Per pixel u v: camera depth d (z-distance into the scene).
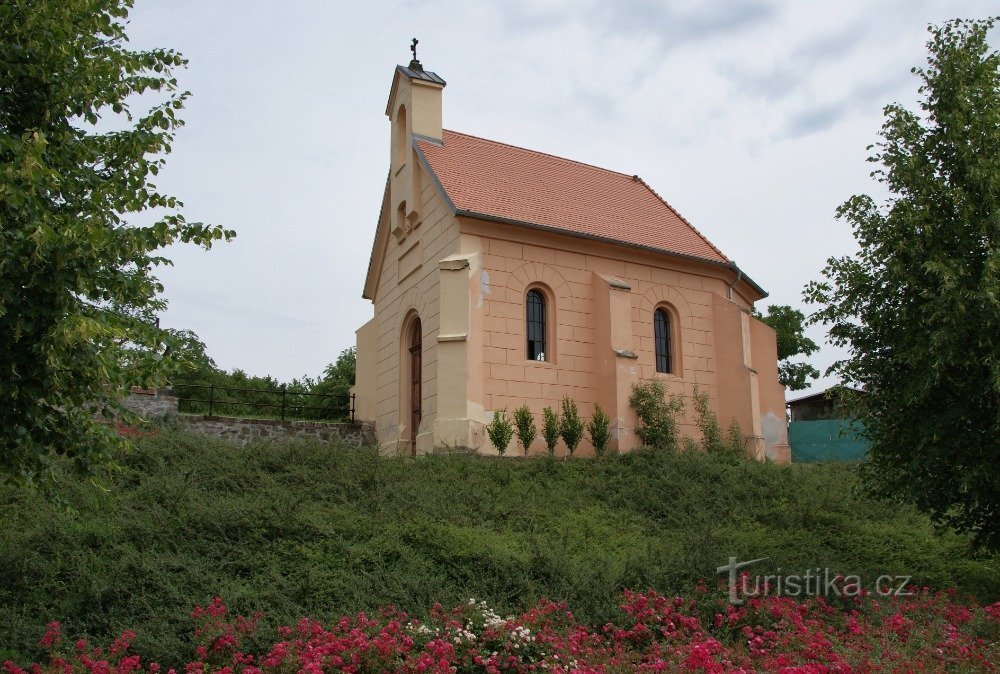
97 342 8.90
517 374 23.67
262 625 9.87
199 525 12.59
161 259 9.59
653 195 32.47
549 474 19.14
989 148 13.06
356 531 13.12
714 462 20.64
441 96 27.66
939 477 13.12
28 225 7.97
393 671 8.64
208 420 24.67
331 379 35.97
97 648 9.42
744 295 30.00
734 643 10.35
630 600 11.20
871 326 13.78
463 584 11.96
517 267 24.30
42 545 11.74
